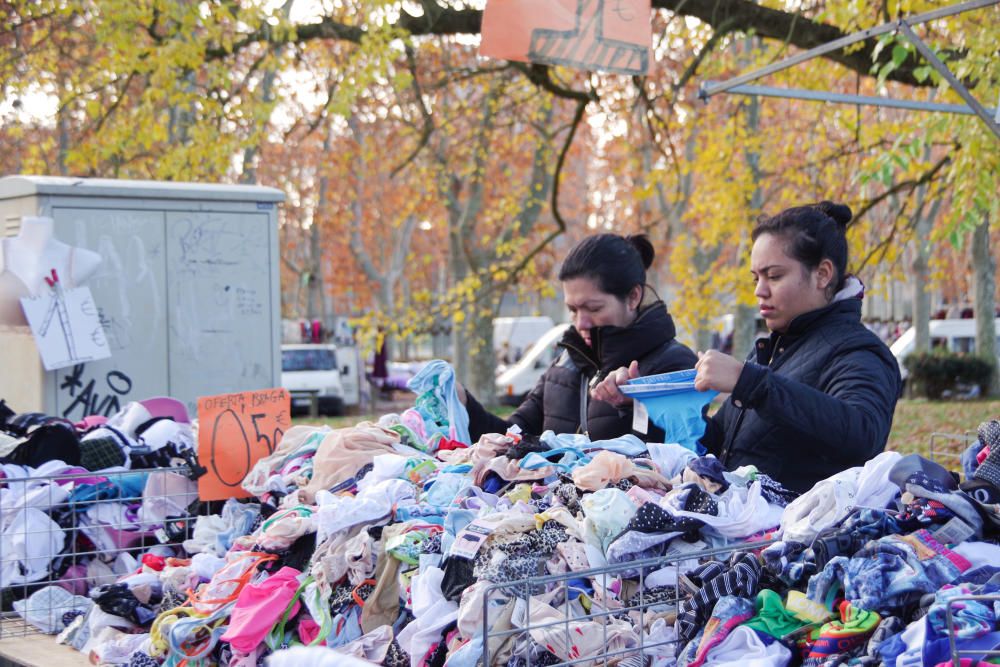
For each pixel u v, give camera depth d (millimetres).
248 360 6316
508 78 13633
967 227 9008
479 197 20906
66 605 3234
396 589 2516
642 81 10578
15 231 5855
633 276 3520
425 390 3758
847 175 11859
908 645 1939
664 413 3012
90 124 12070
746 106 12844
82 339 5480
